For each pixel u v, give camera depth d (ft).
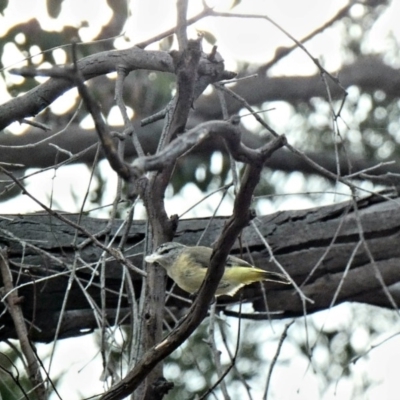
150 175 23.82
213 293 21.74
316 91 62.54
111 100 53.21
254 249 35.68
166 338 22.49
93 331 35.55
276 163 56.59
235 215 20.35
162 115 28.78
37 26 42.32
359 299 38.60
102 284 25.79
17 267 33.06
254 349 43.65
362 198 35.88
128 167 15.72
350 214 35.78
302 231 35.70
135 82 53.62
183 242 36.27
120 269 33.91
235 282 32.45
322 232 35.60
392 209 35.60
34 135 55.36
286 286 35.86
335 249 35.55
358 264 35.68
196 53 23.61
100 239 34.27
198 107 64.08
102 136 15.72
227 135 18.33
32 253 33.47
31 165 55.93
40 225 34.12
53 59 42.73
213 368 42.32
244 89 63.87
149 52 31.22
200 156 53.78
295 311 36.40
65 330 34.96
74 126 56.29
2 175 51.29
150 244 26.14
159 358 22.50
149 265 24.89
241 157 19.16
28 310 33.96
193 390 41.93
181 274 32.65
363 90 61.46
